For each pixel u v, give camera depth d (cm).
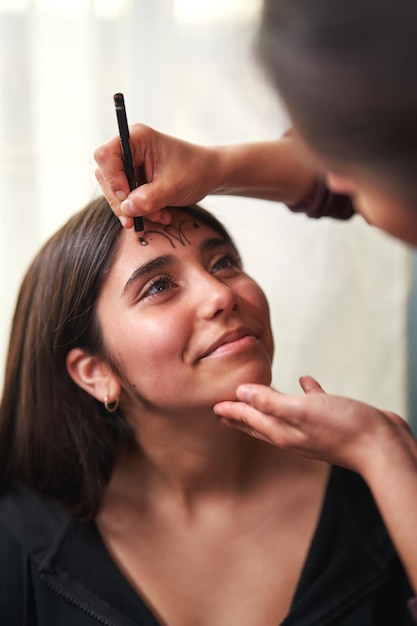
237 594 96
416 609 69
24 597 100
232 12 138
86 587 96
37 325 105
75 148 149
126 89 148
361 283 159
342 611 92
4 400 113
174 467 101
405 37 47
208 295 90
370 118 50
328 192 112
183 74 148
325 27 50
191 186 94
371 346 161
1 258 150
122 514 104
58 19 144
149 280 93
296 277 158
